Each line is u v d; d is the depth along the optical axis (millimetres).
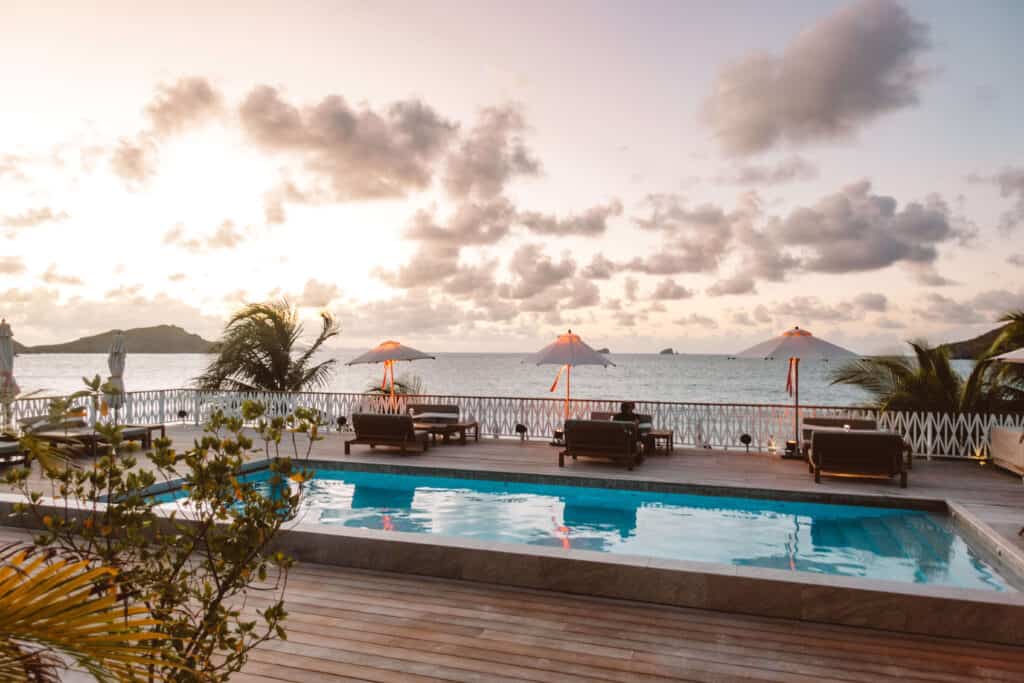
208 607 2633
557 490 10398
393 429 12312
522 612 4785
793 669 3879
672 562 5145
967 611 4359
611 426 10898
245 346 19516
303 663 3902
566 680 3701
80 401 14242
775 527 8234
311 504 9523
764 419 13273
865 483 9805
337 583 5410
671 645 4215
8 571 1734
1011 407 12602
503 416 14898
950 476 10398
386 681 3672
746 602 4797
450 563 5551
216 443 2629
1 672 1759
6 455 10898
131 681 1768
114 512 2553
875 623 4527
